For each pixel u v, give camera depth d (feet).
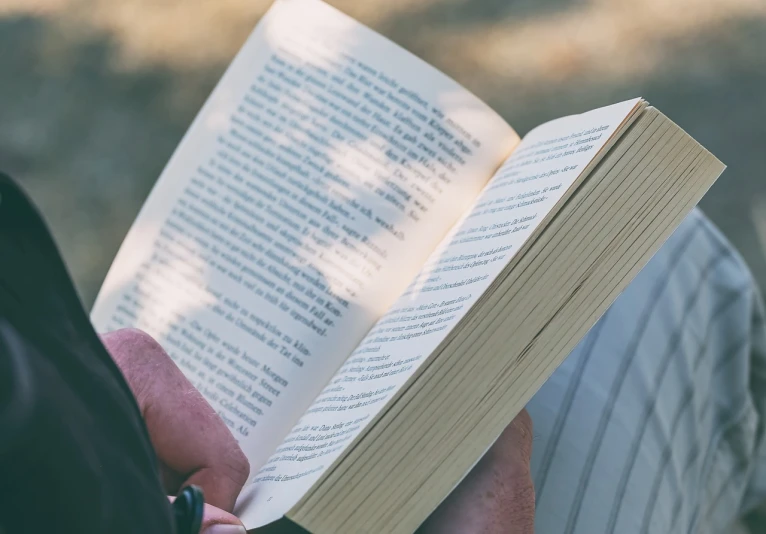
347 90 2.59
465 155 2.48
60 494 1.01
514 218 1.92
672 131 1.72
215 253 2.51
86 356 1.14
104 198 6.69
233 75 2.69
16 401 0.98
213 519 1.66
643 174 1.73
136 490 1.13
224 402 2.35
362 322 2.35
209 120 2.66
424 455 1.72
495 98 6.94
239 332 2.41
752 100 6.73
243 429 2.30
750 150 6.48
